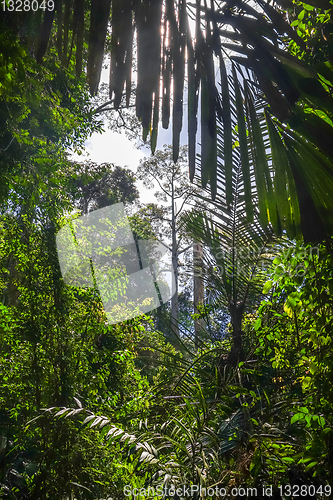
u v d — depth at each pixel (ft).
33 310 13.24
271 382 10.43
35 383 12.53
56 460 11.27
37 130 12.63
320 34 9.45
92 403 13.55
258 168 5.71
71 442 11.59
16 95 7.99
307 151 6.13
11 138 9.82
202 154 4.97
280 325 9.79
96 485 10.88
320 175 6.13
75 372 13.65
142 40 4.63
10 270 15.31
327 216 6.21
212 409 8.47
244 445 8.29
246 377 10.56
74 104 19.20
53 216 13.80
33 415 12.16
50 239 13.51
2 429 12.70
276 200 6.19
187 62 4.93
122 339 17.10
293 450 7.73
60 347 13.46
